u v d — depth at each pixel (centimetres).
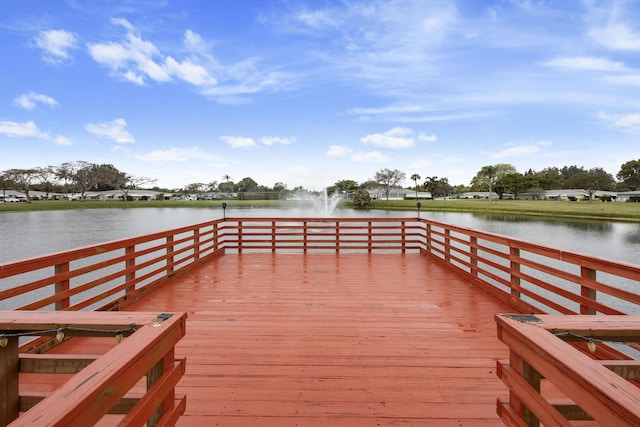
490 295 429
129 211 5272
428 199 7988
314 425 181
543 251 310
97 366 91
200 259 619
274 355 261
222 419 184
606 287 234
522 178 7025
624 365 109
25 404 121
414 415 190
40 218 3919
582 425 175
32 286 254
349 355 262
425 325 327
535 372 116
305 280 509
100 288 1086
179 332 133
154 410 111
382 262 653
